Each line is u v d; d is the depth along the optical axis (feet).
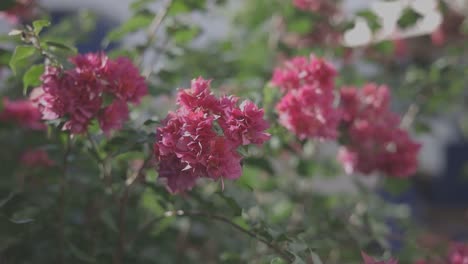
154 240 4.49
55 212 4.10
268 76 4.80
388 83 5.69
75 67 3.55
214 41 5.43
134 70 3.59
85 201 4.29
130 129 3.74
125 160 4.10
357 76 5.54
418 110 5.35
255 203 3.79
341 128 4.38
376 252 4.70
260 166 4.19
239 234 4.91
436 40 5.99
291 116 3.87
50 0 8.34
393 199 6.59
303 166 4.81
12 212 3.89
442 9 5.42
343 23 5.24
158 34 4.63
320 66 3.91
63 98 3.49
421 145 4.49
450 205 8.54
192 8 4.34
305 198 4.99
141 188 4.19
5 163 4.75
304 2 5.19
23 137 4.70
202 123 3.26
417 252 4.59
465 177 8.13
